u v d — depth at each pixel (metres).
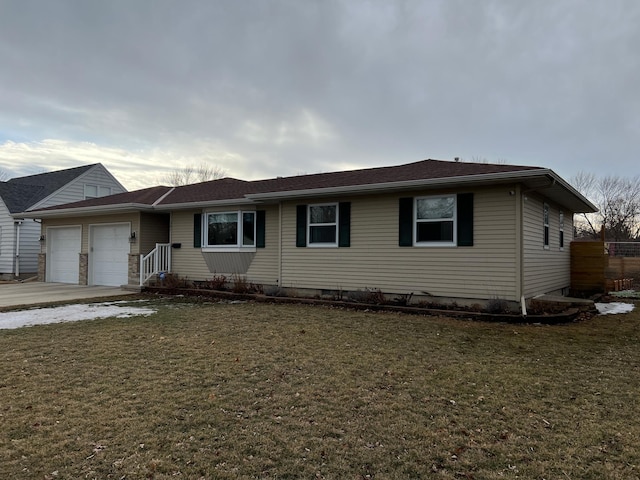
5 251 19.02
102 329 6.96
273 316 8.34
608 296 12.48
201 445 3.02
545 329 7.20
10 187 20.22
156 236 14.61
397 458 2.87
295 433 3.23
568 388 4.27
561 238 12.46
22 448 2.95
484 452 2.96
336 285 10.77
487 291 8.72
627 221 30.83
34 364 4.97
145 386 4.23
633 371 4.85
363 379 4.50
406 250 9.74
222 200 12.66
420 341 6.23
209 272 13.45
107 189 22.66
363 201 10.41
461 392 4.14
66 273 16.45
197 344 5.94
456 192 9.11
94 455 2.86
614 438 3.18
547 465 2.79
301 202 11.40
